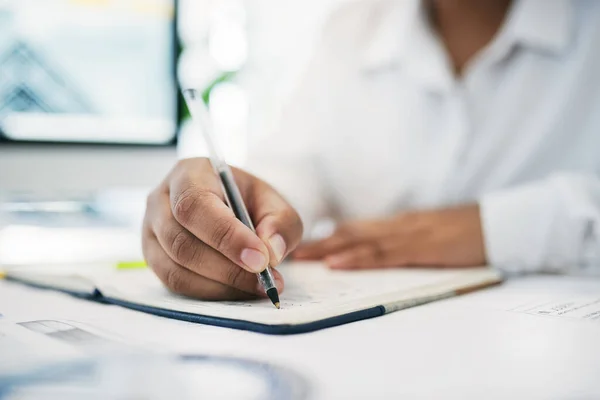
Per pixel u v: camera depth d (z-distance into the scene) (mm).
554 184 492
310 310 266
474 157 695
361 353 211
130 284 364
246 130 1196
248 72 1228
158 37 706
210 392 164
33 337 233
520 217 492
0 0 633
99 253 540
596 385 176
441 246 493
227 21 1179
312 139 780
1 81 636
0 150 636
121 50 690
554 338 237
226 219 296
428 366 195
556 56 666
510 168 683
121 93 692
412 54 702
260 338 235
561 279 439
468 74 691
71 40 667
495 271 447
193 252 306
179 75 718
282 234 318
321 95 794
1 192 647
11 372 182
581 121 658
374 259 481
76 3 667
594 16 655
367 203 786
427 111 726
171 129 719
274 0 1270
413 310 302
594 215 467
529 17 649
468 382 178
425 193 729
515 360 203
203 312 269
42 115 655
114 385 170
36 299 346
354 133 775
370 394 166
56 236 656
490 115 690
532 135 672
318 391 167
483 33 720
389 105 751
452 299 340
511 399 163
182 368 188
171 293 333
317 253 533
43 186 657
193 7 1103
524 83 675
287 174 733
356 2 841
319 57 815
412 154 737
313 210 725
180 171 346
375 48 747
